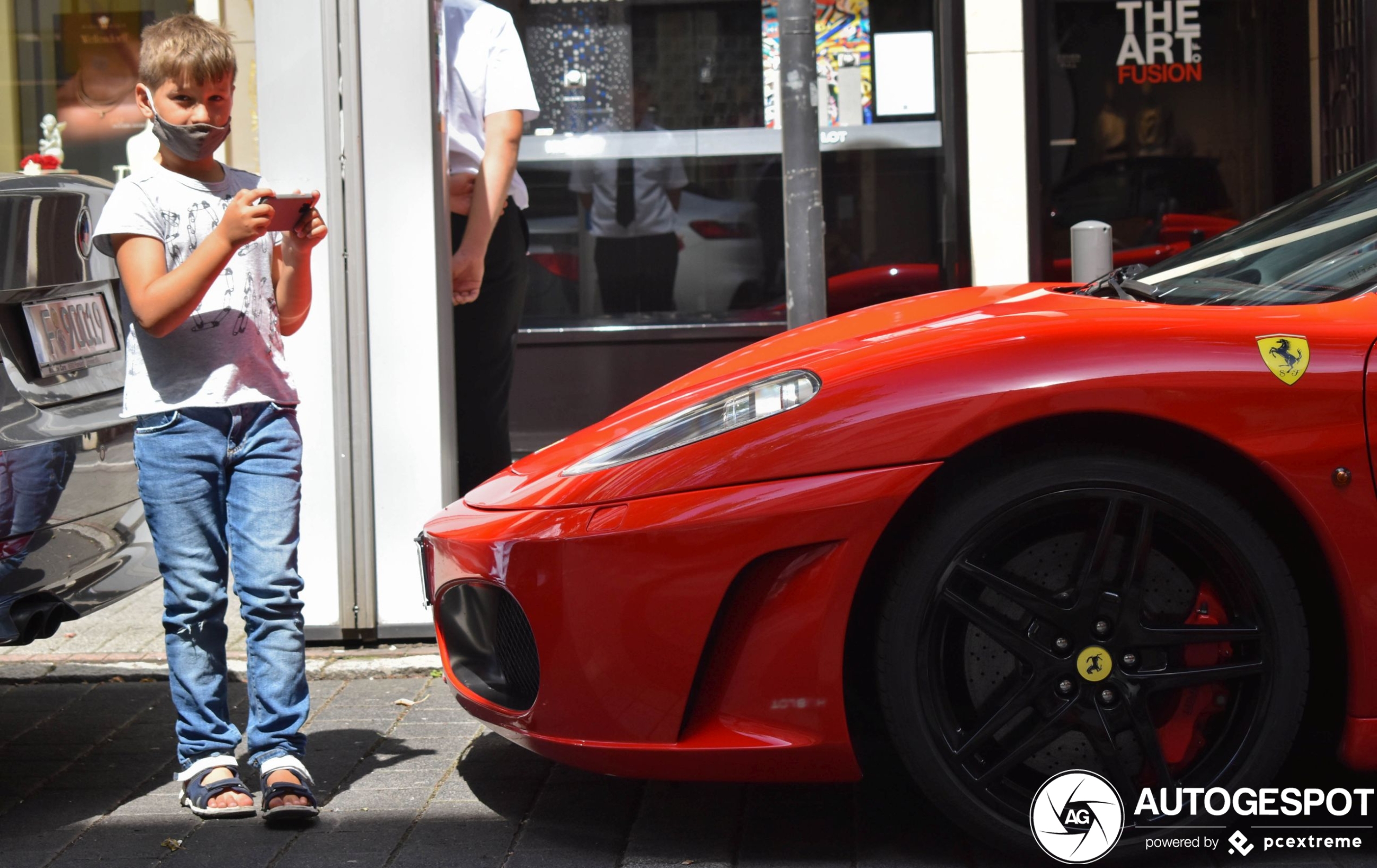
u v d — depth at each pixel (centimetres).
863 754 299
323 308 407
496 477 292
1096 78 651
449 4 417
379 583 415
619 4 641
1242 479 243
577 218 648
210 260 273
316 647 418
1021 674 249
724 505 241
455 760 325
